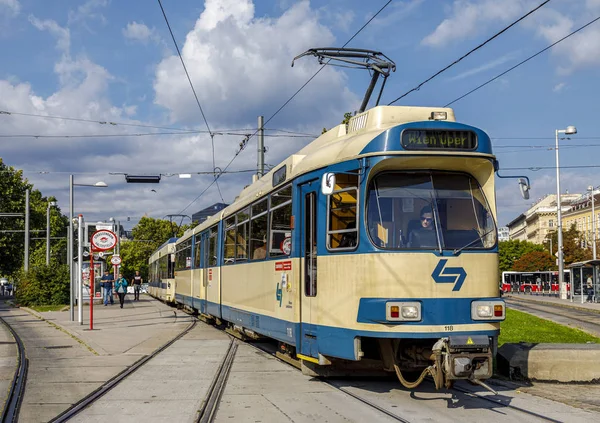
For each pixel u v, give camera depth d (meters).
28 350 15.77
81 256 24.09
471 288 9.16
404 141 9.31
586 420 8.01
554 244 91.94
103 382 10.95
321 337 10.20
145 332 20.50
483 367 8.79
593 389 10.36
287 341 11.70
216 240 19.86
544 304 45.59
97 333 20.22
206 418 8.22
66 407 8.89
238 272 16.20
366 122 10.36
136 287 48.56
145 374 11.90
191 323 24.22
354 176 9.73
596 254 74.88
